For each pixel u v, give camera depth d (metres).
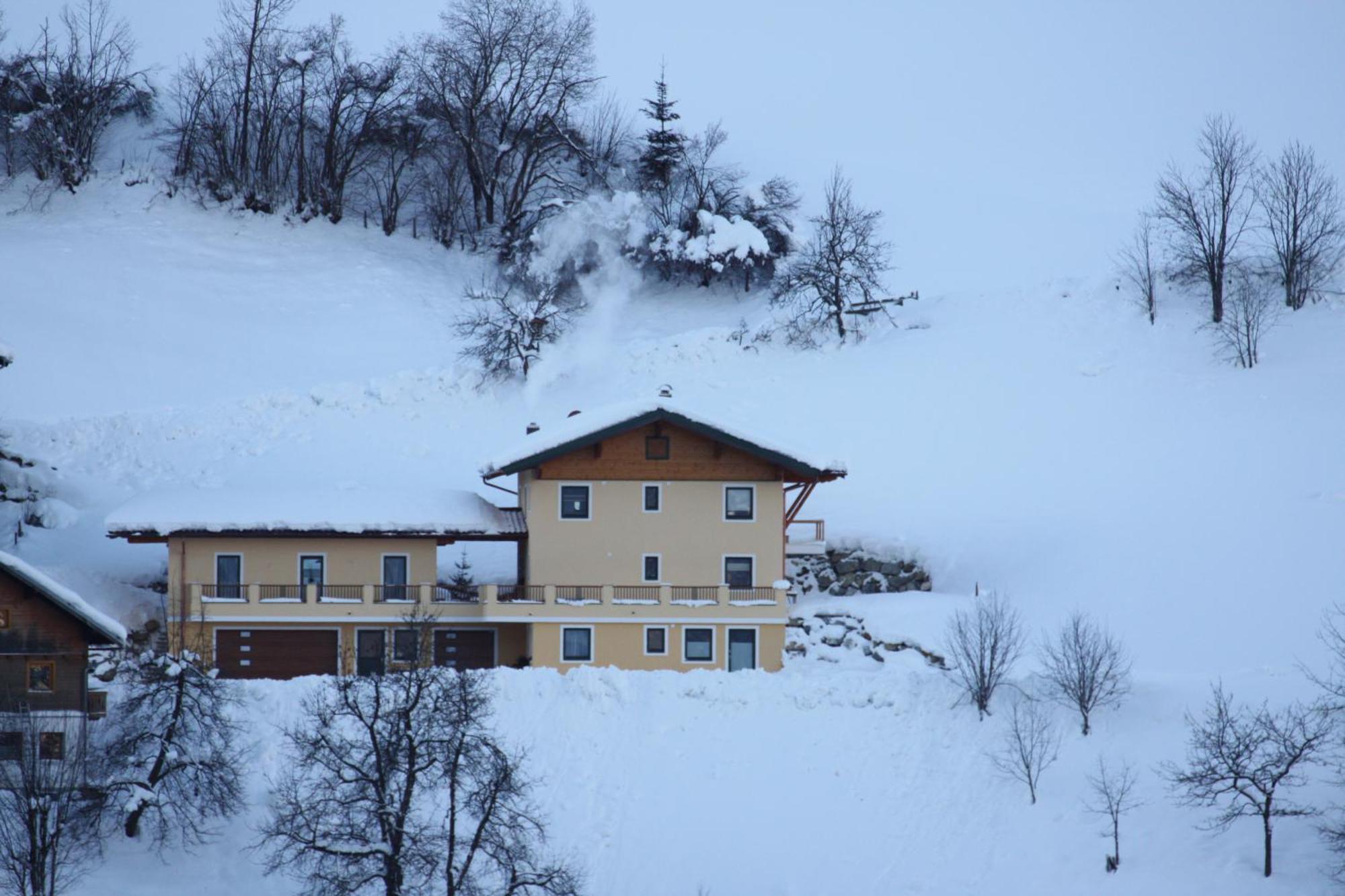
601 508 129.50
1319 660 117.94
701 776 109.94
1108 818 100.62
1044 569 138.25
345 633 126.25
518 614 126.00
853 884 99.19
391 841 89.75
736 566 130.12
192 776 100.88
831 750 112.31
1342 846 91.81
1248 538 138.50
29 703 99.31
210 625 124.88
